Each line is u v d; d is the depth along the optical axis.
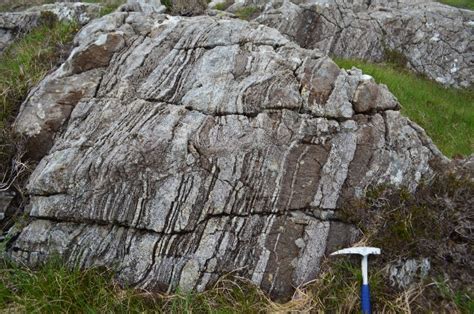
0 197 4.14
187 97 4.09
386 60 9.77
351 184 3.97
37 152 4.30
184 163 3.79
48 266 3.68
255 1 9.95
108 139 3.96
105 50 4.48
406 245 3.76
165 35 4.50
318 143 3.96
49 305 3.46
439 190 4.08
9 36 6.51
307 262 3.78
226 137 3.88
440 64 9.95
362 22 9.74
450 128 6.93
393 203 3.94
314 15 9.48
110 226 3.79
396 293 3.64
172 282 3.66
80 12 6.72
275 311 3.56
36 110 4.34
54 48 5.34
